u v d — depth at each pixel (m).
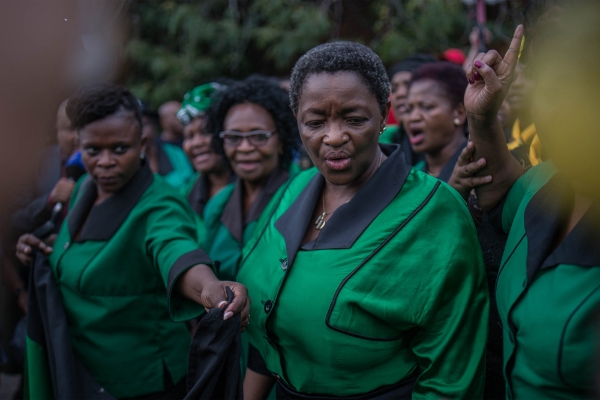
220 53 6.32
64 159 2.66
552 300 1.08
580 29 0.95
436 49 5.70
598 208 1.04
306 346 1.38
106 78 1.88
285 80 3.63
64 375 1.80
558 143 1.01
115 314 1.87
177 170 4.11
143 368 1.91
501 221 1.48
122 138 1.86
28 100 0.56
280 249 1.53
